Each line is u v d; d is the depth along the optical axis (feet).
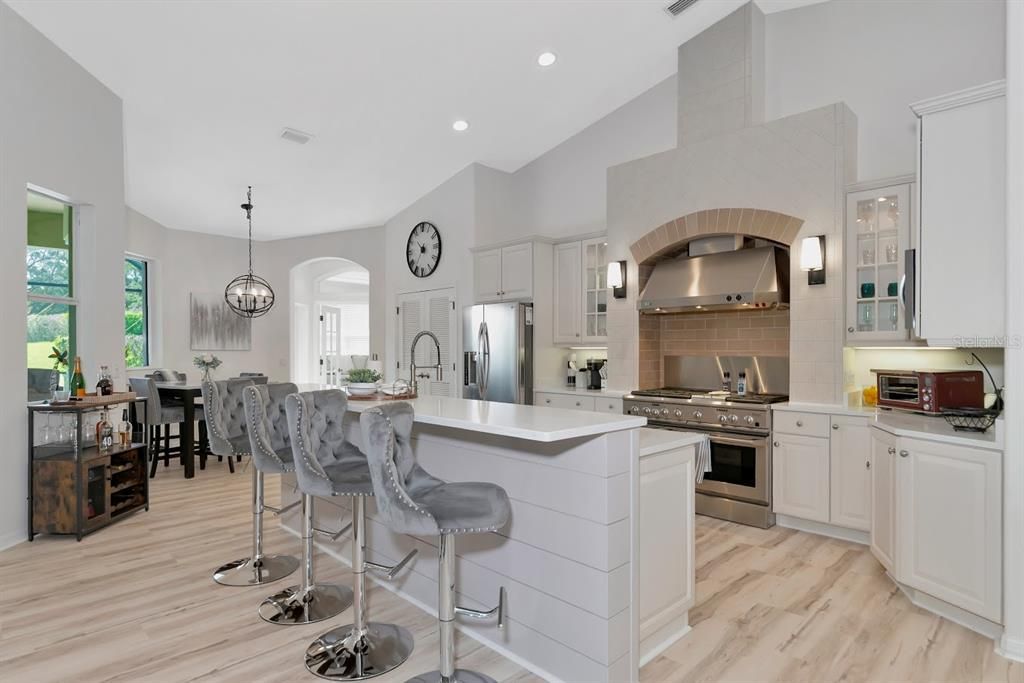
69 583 9.91
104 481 12.92
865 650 7.87
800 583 10.10
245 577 10.14
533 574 7.59
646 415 15.28
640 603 7.53
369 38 13.26
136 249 22.25
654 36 15.14
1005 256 8.07
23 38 11.89
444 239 21.62
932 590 8.82
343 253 26.02
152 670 7.26
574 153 19.70
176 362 24.58
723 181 14.46
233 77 14.15
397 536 9.81
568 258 18.42
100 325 14.28
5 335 11.69
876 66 13.70
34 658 7.52
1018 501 7.72
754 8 14.49
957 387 10.87
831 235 12.84
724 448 13.97
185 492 16.25
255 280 25.09
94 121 13.97
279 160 18.57
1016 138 7.88
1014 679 7.17
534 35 14.20
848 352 13.04
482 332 18.94
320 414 8.52
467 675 7.12
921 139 9.27
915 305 9.41
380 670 7.29
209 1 11.59
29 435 12.21
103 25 12.17
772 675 7.27
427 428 9.42
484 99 16.69
